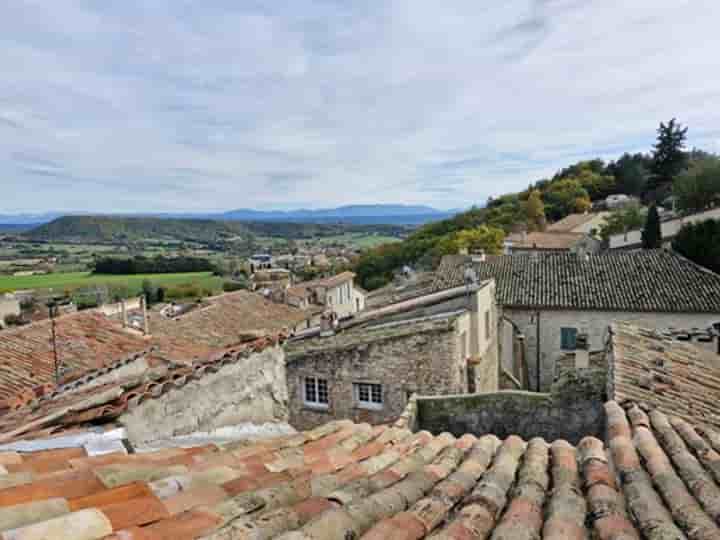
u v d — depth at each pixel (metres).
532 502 3.39
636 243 47.41
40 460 3.48
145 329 19.56
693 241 34.53
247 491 3.16
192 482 3.12
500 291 26.77
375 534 2.66
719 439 5.24
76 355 14.83
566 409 9.78
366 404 15.41
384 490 3.43
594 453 4.50
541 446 4.97
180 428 5.87
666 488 3.66
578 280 26.80
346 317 19.45
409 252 75.25
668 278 25.62
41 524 2.18
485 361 18.47
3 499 2.60
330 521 2.67
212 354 7.20
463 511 3.19
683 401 7.71
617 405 6.87
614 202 84.88
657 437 5.30
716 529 2.92
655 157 82.19
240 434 6.62
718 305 22.98
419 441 5.26
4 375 13.02
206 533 2.46
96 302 46.44
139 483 2.93
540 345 25.50
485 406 10.08
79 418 5.01
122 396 5.51
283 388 8.00
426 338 14.61
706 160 59.31
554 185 96.62
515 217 81.25
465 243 60.44
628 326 12.72
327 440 4.91
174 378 6.19
